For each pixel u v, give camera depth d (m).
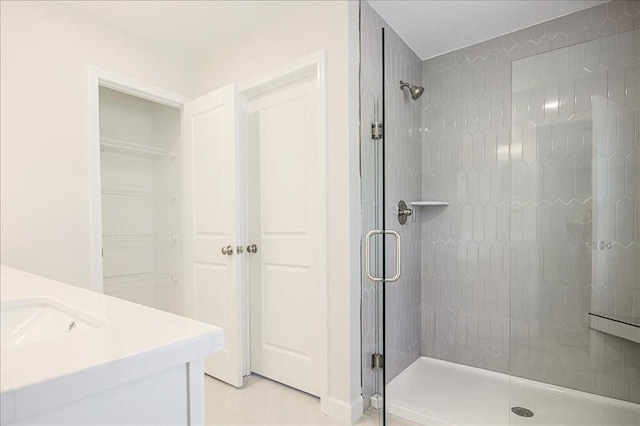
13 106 1.84
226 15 2.13
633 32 1.85
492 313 2.39
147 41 2.43
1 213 1.80
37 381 0.42
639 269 1.82
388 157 1.93
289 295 2.20
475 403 1.96
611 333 1.86
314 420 1.83
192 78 2.73
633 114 1.85
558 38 2.17
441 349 2.57
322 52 1.92
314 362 2.07
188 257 2.63
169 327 0.66
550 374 2.01
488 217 2.41
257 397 2.08
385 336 1.87
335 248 1.88
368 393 1.94
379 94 1.92
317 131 2.04
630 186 1.86
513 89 2.22
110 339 0.58
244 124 2.44
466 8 2.07
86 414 0.48
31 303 0.99
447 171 2.57
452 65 2.56
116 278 2.73
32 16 1.91
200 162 2.52
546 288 2.06
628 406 1.81
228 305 2.31
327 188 1.91
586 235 1.97
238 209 2.28
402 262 2.22
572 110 2.02
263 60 2.25
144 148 2.75
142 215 2.96
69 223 2.03
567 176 2.04
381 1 1.98
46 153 1.95
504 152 2.36
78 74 2.08
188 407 0.60
